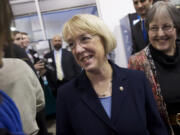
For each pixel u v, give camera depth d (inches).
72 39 31.5
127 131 30.3
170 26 39.0
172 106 40.4
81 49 31.0
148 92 34.6
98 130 30.5
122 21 140.6
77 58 32.7
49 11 188.9
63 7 191.2
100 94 33.7
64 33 32.4
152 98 35.0
